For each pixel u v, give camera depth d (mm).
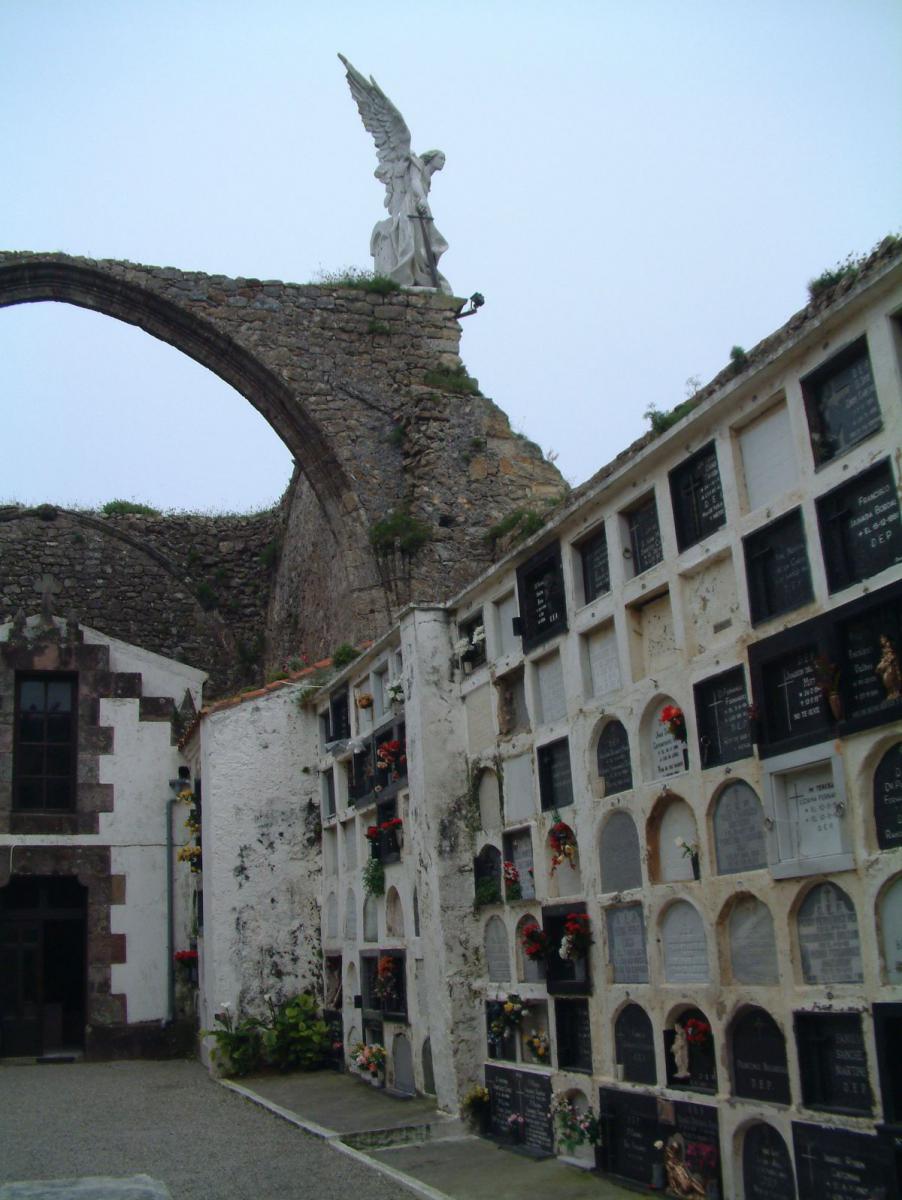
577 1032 8984
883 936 6117
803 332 6746
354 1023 13305
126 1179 6273
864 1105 6188
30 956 16406
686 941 7703
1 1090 13312
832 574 6609
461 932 10617
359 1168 8805
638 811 8234
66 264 19375
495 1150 9344
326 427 19672
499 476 19469
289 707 15289
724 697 7469
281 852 14836
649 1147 7824
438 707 11125
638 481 8445
